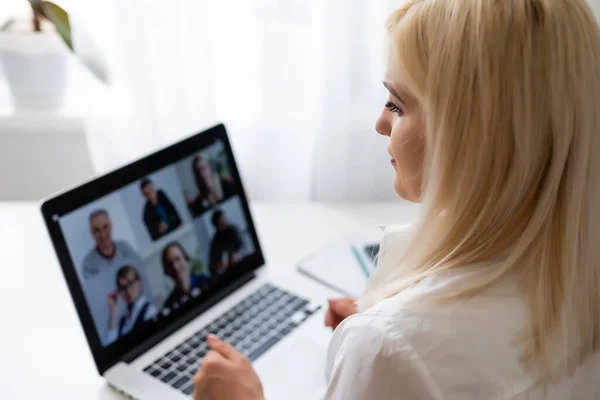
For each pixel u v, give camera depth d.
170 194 0.79
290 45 1.03
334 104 1.04
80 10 1.02
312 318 0.80
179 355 0.73
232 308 0.81
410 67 0.46
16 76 1.07
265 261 0.90
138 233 0.75
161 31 0.99
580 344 0.50
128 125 1.06
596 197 0.47
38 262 0.88
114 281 0.72
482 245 0.47
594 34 0.44
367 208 1.06
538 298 0.46
